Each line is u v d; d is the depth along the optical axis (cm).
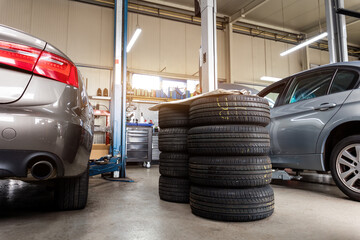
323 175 385
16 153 108
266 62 1048
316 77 248
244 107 155
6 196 208
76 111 128
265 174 151
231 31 970
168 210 167
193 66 908
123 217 149
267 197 150
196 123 165
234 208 142
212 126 156
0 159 106
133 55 831
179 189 189
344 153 210
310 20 1030
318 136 225
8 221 138
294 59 1105
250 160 149
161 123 209
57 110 118
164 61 869
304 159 238
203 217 150
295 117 247
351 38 1163
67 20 764
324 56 1164
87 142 139
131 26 840
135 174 412
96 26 793
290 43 1106
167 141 198
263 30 1045
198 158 158
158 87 855
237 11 947
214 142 151
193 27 926
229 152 149
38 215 150
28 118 110
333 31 503
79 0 777
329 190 254
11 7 708
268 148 158
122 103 376
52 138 114
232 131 150
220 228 131
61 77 123
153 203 188
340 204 190
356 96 203
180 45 898
